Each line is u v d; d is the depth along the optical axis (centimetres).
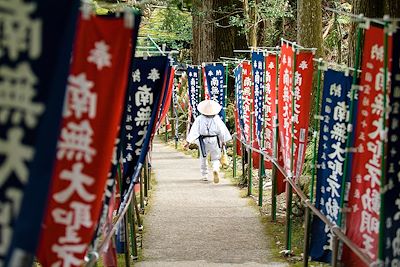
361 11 858
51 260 444
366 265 548
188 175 1616
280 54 916
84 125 445
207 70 1611
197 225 1073
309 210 739
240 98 1353
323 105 649
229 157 1845
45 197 302
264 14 1917
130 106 743
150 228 1058
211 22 1944
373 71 503
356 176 553
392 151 450
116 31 444
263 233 1008
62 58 306
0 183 303
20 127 305
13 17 305
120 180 737
